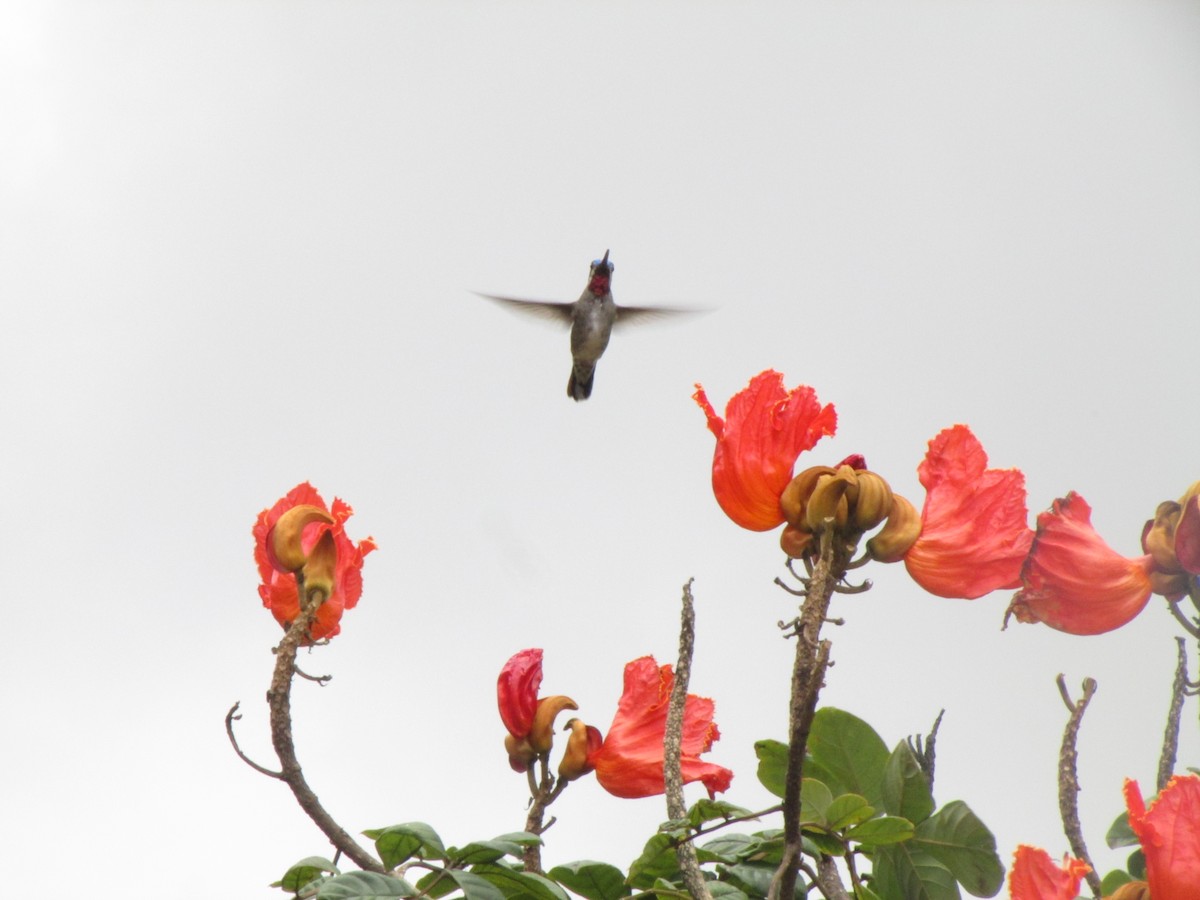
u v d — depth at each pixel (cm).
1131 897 384
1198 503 469
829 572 432
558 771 532
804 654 409
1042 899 345
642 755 527
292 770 455
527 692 535
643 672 541
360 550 520
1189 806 373
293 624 481
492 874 465
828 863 492
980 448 492
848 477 455
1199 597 480
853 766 527
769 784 542
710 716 539
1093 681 450
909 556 481
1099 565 483
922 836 495
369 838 453
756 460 468
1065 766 441
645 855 484
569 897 452
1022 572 483
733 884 488
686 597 496
